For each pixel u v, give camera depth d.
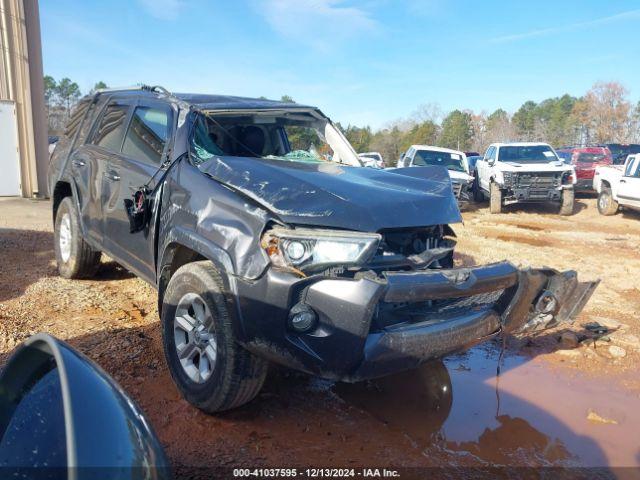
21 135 13.72
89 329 4.79
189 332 3.58
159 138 4.54
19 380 1.78
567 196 15.26
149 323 5.05
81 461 1.41
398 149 69.94
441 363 4.64
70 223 5.93
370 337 3.05
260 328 3.13
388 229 3.40
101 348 4.39
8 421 1.67
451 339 3.31
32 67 13.73
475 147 71.56
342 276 3.15
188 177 3.88
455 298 3.49
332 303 3.00
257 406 3.73
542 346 5.06
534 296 3.79
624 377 4.46
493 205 15.48
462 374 4.44
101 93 5.98
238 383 3.30
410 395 4.02
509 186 15.19
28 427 1.59
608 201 15.23
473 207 17.20
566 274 3.90
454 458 3.24
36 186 14.02
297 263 3.08
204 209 3.55
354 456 3.22
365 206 3.35
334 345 3.02
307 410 3.72
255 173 3.58
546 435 3.54
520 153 16.34
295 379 4.17
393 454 3.25
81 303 5.45
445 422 3.65
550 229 12.72
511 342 5.14
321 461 3.15
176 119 4.43
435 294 3.15
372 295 2.95
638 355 4.89
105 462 1.46
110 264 6.93
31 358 1.82
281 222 3.20
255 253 3.16
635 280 7.61
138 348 4.45
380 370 3.10
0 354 4.18
